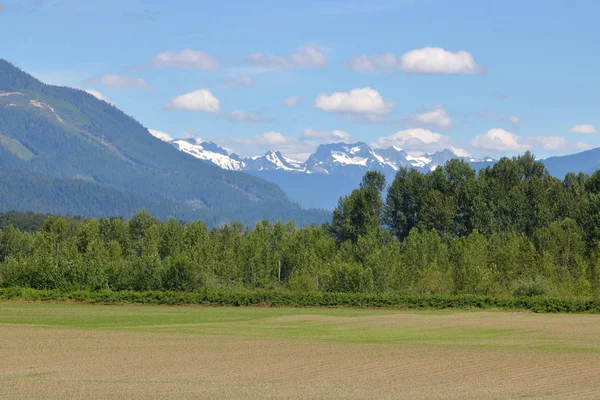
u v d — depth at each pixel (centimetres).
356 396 4634
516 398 4616
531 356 6381
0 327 8456
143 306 12125
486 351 6688
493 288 12644
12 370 5516
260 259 14750
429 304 11875
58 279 13538
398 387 4959
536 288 12019
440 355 6431
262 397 4556
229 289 13700
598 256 13050
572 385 5069
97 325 9094
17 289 12775
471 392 4803
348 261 14688
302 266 14688
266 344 7131
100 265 13738
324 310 11588
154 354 6388
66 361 5950
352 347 6944
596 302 11119
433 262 13750
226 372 5519
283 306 12219
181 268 13438
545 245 14325
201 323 9525
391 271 13238
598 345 7256
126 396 4559
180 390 4772
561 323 9512
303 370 5631
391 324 9444
